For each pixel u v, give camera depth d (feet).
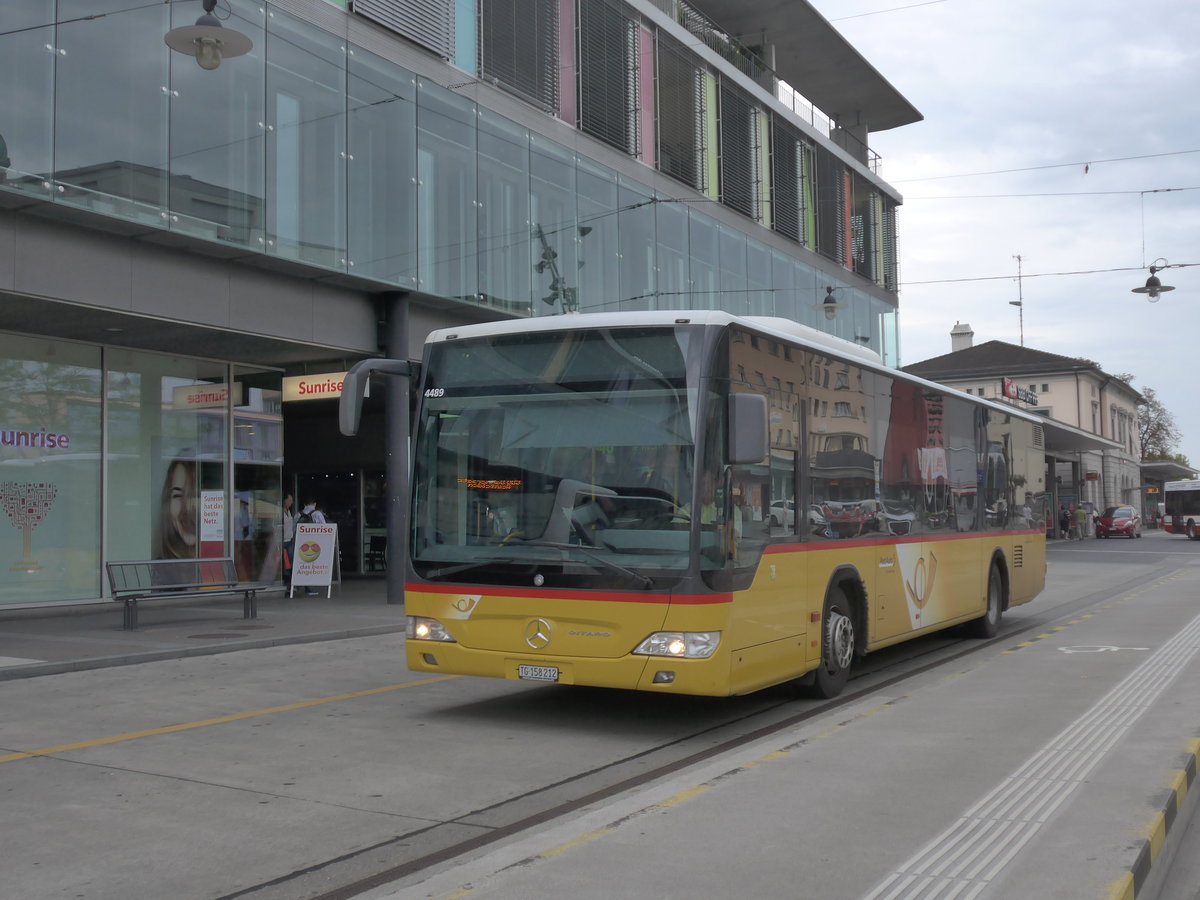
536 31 73.36
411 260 62.03
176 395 63.31
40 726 28.27
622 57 81.56
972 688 32.24
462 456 28.40
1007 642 46.65
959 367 264.93
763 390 28.73
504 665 27.12
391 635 49.96
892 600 36.96
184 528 63.46
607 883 15.19
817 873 15.57
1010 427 52.70
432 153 63.98
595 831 17.63
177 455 63.26
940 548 41.98
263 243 53.47
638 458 26.48
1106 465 262.26
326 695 33.14
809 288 107.55
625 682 25.90
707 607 25.54
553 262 73.00
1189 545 171.12
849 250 116.88
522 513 27.40
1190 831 19.42
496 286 68.08
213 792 21.61
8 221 45.11
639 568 25.90
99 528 58.65
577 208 75.66
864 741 24.45
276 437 69.62
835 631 32.58
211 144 51.13
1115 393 284.61
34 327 53.42
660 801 19.42
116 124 47.06
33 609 55.01
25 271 45.62
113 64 47.14
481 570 27.53
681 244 86.99
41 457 55.98
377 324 62.85
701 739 26.94
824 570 31.78
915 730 25.71
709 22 98.37
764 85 104.94
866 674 38.04
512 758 24.75
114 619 53.88
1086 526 222.28
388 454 63.57
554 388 27.68
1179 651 40.42
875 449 36.29
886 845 16.81
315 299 59.16
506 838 18.52
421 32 63.31
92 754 24.94
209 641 44.47
